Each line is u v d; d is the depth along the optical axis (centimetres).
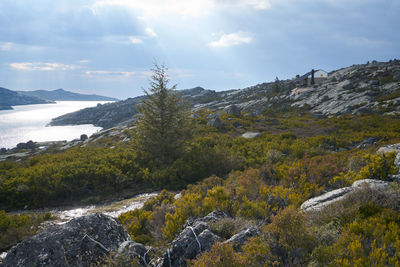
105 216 492
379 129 2214
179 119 1912
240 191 777
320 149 1753
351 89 4469
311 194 736
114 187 1456
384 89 3853
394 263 288
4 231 813
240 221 522
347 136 2108
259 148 1958
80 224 441
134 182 1566
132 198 1337
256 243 374
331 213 455
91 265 382
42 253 382
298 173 929
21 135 8150
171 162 1784
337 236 379
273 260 337
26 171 1642
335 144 1902
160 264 416
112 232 469
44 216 1030
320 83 6081
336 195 561
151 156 1838
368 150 1273
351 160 991
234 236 417
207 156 1703
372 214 439
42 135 8162
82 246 407
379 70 5228
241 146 2058
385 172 736
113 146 2739
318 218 452
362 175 765
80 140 4316
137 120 1916
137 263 400
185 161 1706
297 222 386
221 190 789
